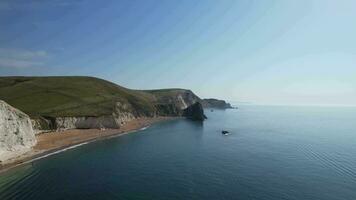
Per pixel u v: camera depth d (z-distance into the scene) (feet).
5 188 205.57
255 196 192.54
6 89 603.26
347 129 622.13
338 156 319.47
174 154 322.75
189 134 490.08
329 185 215.51
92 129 491.72
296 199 187.83
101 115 524.52
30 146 325.83
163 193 197.98
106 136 448.24
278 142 411.95
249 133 510.58
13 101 524.93
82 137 422.00
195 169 258.78
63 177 233.35
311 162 287.48
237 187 209.87
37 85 649.20
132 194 196.13
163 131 531.09
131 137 451.12
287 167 266.57
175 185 214.48
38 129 416.26
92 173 245.45
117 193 197.98
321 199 188.24
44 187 209.05
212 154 322.96
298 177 235.20
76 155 313.32
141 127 585.63
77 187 209.77
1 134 274.98
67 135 424.46
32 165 268.41
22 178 228.84
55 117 460.96
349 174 244.63
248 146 375.25
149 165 273.13
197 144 389.39
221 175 239.71
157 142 404.57
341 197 191.83
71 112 507.71
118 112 599.57
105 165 272.72
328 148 371.15
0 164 260.83
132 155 317.01
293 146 379.76
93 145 374.84
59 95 597.93
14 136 296.71
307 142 418.51
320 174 244.42
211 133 504.84
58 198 188.34
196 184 216.95
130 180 226.79
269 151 341.82
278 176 237.45
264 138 450.30
